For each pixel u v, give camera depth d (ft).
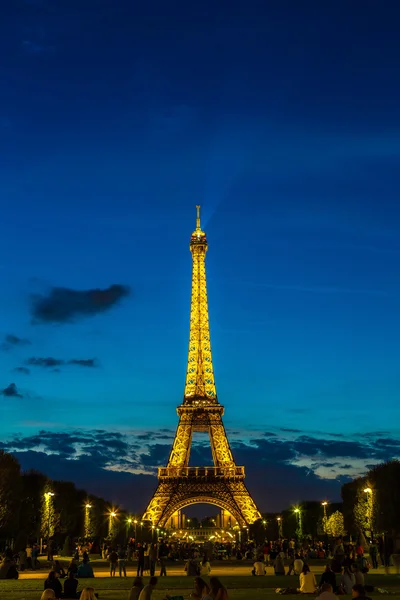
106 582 454.81
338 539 522.06
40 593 372.58
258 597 341.41
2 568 479.82
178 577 520.42
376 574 508.53
